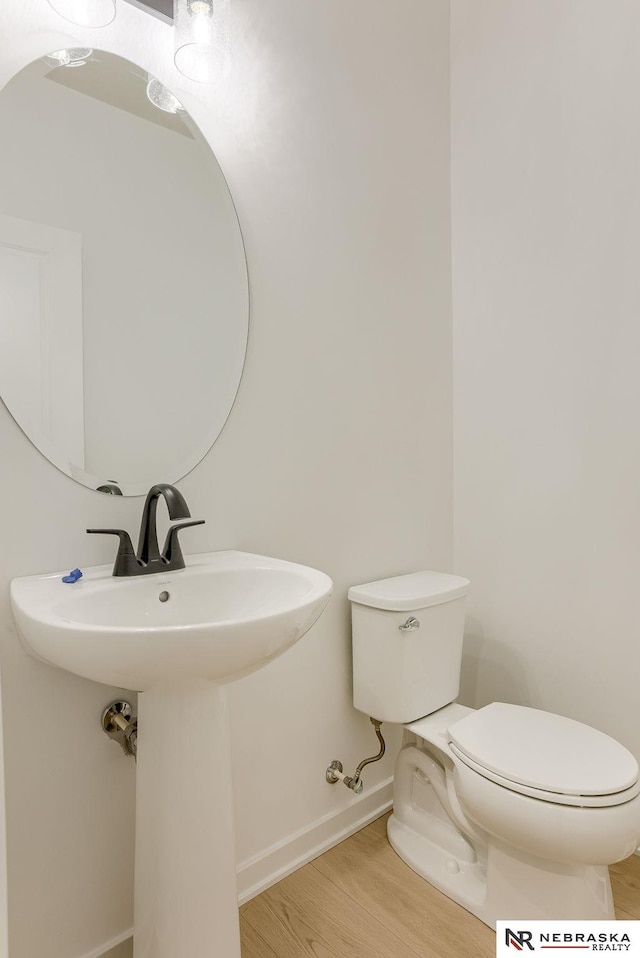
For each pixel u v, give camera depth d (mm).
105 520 1170
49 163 1102
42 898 1078
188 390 1302
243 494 1405
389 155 1785
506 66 1845
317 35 1573
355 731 1680
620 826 1073
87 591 988
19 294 1067
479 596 1971
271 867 1443
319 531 1583
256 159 1429
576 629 1712
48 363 1100
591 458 1667
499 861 1279
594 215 1642
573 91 1682
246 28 1399
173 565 1143
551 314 1750
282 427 1491
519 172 1819
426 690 1562
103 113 1172
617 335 1603
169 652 775
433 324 1952
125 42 1190
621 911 1327
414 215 1874
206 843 1004
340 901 1383
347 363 1658
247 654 833
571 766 1177
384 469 1777
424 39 1908
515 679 1864
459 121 1990
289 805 1500
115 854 1169
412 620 1498
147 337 1237
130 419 1210
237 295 1390
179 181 1288
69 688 1106
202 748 1001
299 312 1529
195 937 990
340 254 1637
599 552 1655
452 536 2018
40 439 1086
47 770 1082
